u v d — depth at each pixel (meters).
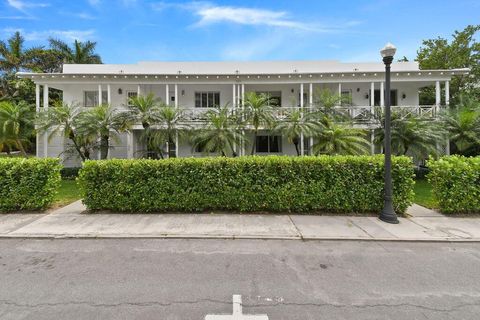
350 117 13.33
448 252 4.25
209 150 11.77
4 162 6.41
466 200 6.19
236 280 3.34
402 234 4.98
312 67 17.52
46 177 6.53
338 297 2.97
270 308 2.76
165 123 12.81
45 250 4.30
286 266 3.74
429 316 2.64
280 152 16.84
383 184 6.20
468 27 19.19
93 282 3.28
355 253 4.20
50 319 2.58
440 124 11.93
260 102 12.19
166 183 6.32
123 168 6.32
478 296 3.00
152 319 2.58
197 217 5.99
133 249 4.34
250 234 4.95
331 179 6.27
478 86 19.95
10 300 2.90
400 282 3.30
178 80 15.20
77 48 26.64
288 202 6.30
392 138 11.39
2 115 13.38
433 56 20.25
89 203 6.33
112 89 16.72
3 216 6.08
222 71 17.72
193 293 3.04
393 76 14.72
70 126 12.13
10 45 25.33
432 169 6.63
